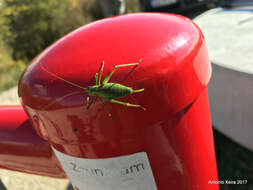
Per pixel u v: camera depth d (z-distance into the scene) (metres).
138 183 0.10
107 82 0.08
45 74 0.09
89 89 0.08
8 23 1.22
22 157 0.12
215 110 0.52
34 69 0.09
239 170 0.45
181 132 0.09
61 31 1.35
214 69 0.47
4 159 0.12
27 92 0.09
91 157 0.09
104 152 0.09
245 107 0.44
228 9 0.76
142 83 0.08
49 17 1.29
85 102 0.08
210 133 0.11
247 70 0.40
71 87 0.08
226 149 0.51
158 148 0.09
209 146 0.11
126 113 0.08
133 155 0.09
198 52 0.09
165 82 0.08
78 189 0.11
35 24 1.25
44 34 1.33
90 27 0.10
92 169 0.10
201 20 0.73
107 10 1.16
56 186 0.33
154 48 0.08
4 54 1.18
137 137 0.08
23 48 1.28
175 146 0.09
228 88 0.46
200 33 0.10
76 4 1.39
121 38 0.09
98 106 0.08
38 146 0.11
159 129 0.09
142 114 0.08
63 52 0.09
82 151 0.09
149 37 0.09
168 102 0.08
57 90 0.08
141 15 0.11
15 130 0.12
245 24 0.60
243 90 0.43
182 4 1.11
